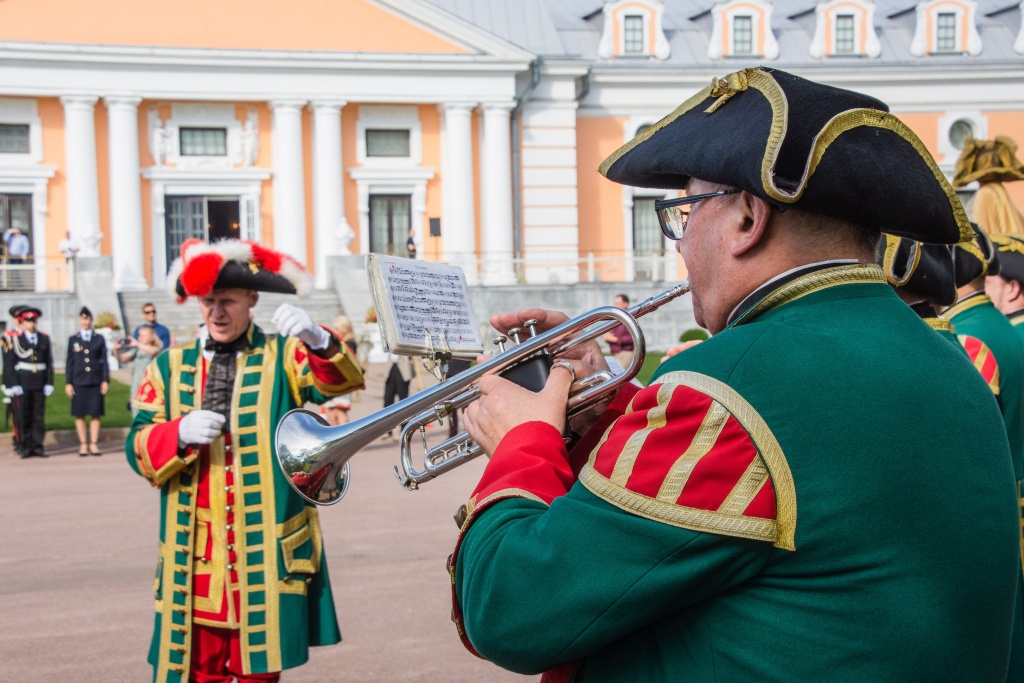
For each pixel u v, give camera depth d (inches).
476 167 1273.4
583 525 69.2
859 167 69.9
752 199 74.4
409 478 103.6
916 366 70.4
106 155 1179.9
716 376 69.6
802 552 66.4
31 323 582.9
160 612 165.9
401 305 111.0
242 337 177.2
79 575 298.5
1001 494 70.8
